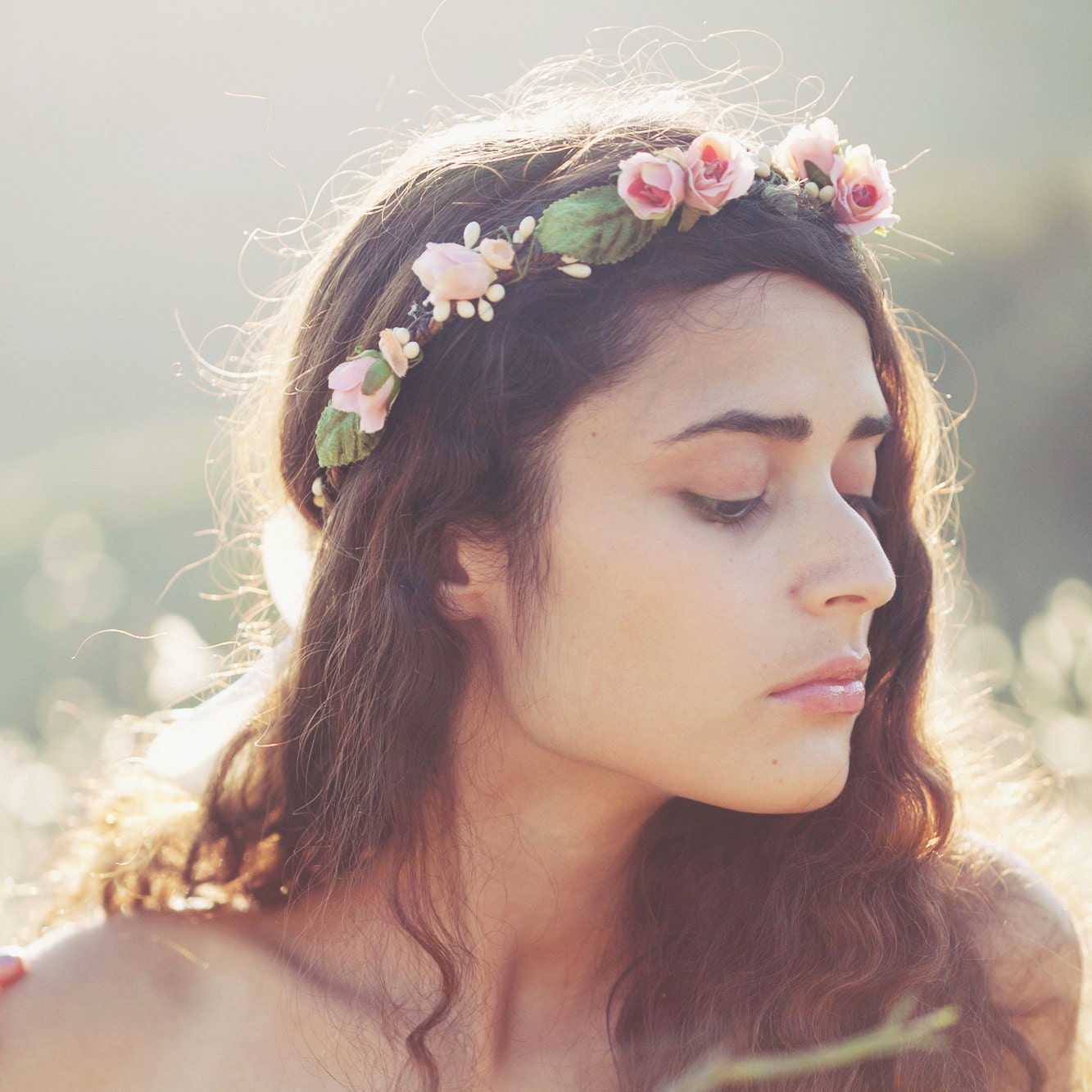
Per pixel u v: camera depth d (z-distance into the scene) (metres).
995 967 1.74
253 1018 1.57
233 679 2.24
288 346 1.86
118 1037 1.54
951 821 1.79
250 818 1.74
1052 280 9.82
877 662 1.82
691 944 1.70
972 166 13.24
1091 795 2.78
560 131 1.66
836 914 1.69
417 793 1.58
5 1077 1.51
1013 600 6.90
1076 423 8.38
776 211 1.50
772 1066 1.52
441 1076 1.58
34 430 15.09
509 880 1.61
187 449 11.58
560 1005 1.67
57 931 1.67
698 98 1.84
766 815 1.75
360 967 1.62
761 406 1.39
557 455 1.45
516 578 1.49
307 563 1.91
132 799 1.88
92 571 6.46
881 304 1.70
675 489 1.42
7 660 6.13
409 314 1.55
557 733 1.49
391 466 1.58
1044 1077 1.71
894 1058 1.61
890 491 1.83
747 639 1.40
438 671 1.56
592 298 1.45
